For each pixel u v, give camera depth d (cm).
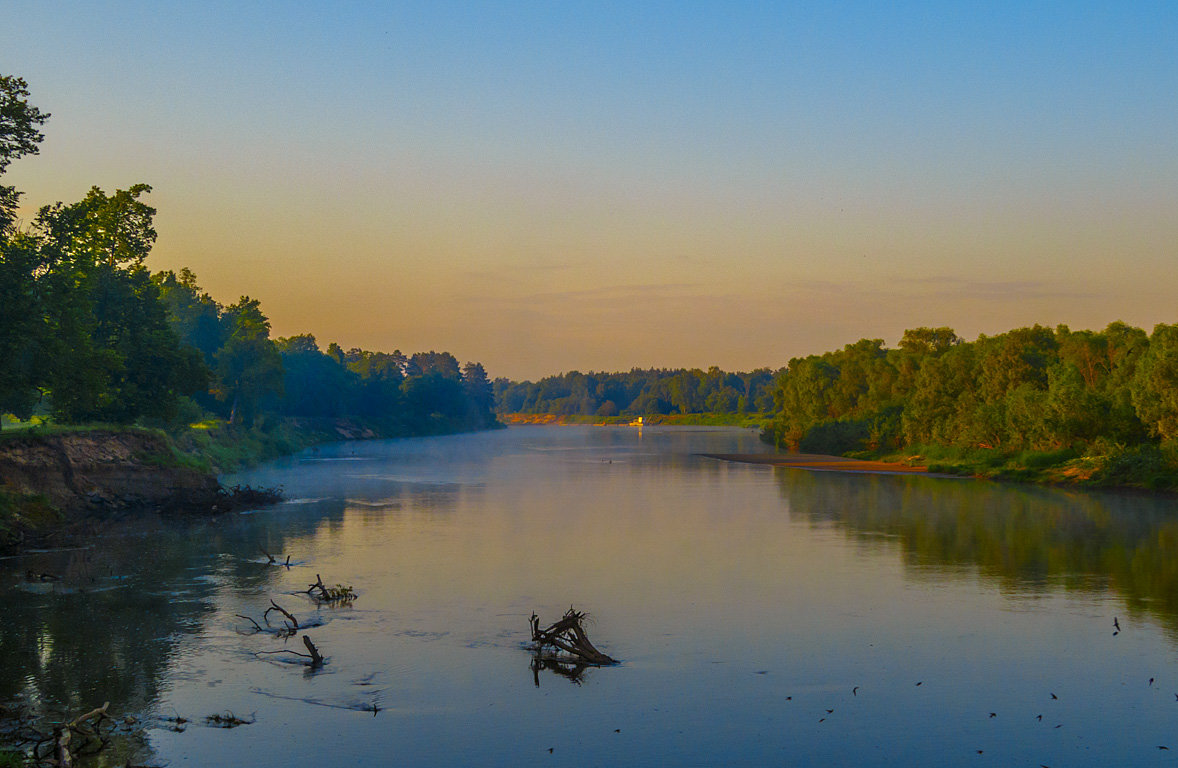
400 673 2316
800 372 14550
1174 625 2773
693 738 1897
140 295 7025
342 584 3388
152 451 6103
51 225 4753
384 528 4966
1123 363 8656
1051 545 4300
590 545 4356
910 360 12988
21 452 5078
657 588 3341
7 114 4041
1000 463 8656
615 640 2638
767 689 2208
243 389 11675
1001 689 2203
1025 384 9075
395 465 10625
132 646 2509
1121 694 2158
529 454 13512
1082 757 1798
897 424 11556
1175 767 1747
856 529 4909
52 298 4506
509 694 2161
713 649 2544
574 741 1877
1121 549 4175
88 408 6059
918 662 2420
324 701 2098
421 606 3042
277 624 2778
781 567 3756
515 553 4116
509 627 2775
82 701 2061
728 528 4962
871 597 3184
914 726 1964
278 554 4069
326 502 6369
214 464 9019
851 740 1888
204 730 1903
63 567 3712
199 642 2558
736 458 11938
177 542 4409
